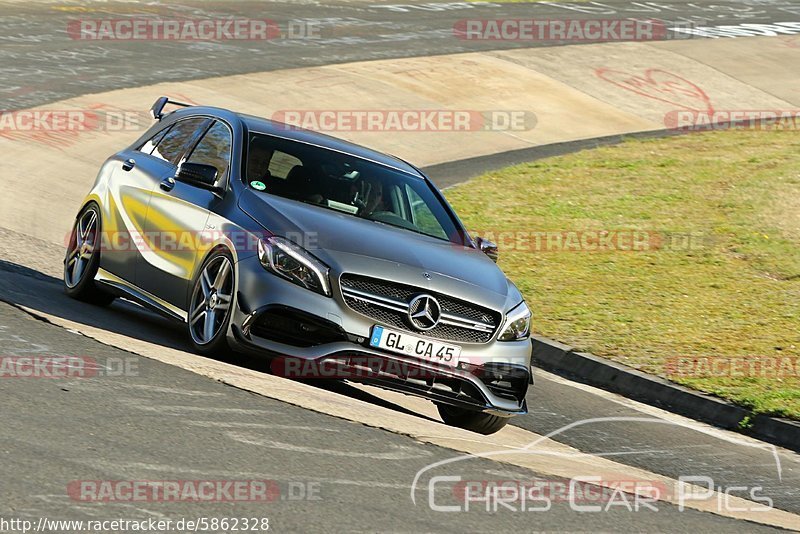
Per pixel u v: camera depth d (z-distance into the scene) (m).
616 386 35.97
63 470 17.02
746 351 38.84
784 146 80.19
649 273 49.09
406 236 28.39
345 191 29.33
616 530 18.81
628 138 83.44
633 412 33.22
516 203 62.38
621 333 40.09
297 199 28.25
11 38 90.69
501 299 27.28
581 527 18.59
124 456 18.06
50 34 94.62
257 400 22.86
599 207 62.00
